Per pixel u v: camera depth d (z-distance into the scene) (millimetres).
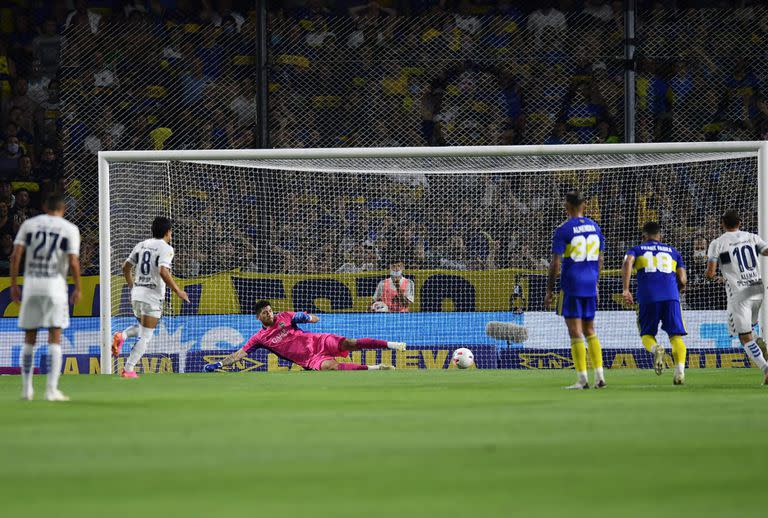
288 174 62469
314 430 22781
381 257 61938
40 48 77062
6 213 67875
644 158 57938
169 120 76062
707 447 19500
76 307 54719
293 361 53250
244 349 53125
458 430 22609
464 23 78312
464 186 63781
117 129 75438
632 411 27344
